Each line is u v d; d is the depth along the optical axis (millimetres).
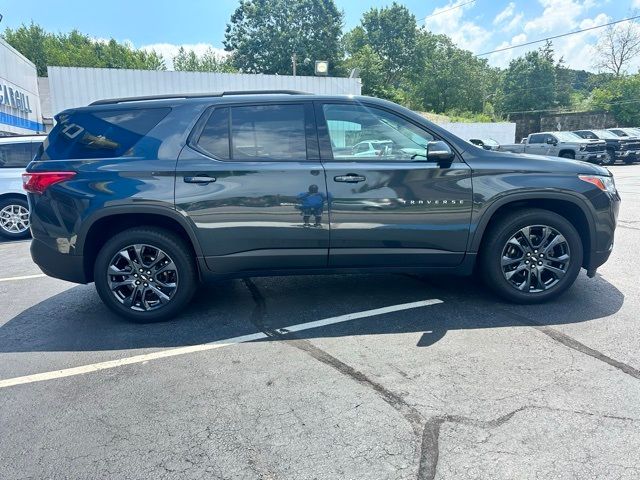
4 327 3969
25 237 8570
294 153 3730
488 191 3742
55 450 2291
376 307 4090
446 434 2312
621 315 3748
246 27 53719
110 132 3818
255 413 2551
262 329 3715
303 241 3730
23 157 8523
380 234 3740
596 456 2123
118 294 3887
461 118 47938
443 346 3281
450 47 65625
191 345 3465
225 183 3646
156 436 2377
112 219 3799
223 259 3754
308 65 52312
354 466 2109
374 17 64500
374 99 3863
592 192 3824
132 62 62562
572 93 73812
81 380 2986
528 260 3938
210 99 3854
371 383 2822
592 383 2738
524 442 2234
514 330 3512
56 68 15305
